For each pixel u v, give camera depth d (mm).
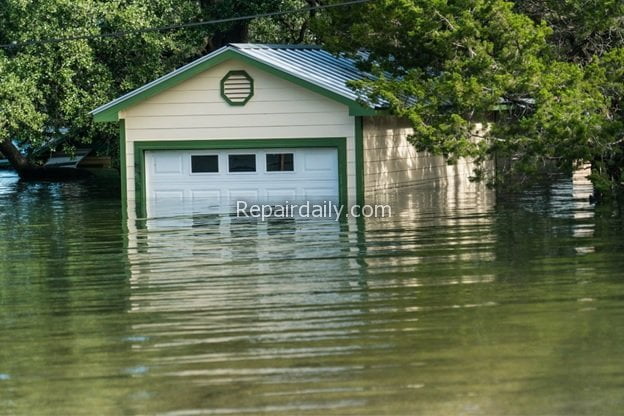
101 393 11969
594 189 34250
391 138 36781
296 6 47250
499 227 25672
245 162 35469
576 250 21328
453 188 38000
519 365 12562
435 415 10922
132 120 36031
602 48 35500
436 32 31312
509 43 30906
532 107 32844
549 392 11531
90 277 19922
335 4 33500
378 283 18156
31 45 40875
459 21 31188
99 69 42156
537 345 13438
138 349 13898
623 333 13961
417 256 21188
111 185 47219
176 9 44438
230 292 17734
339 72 36219
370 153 34969
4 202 38500
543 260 20172
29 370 12992
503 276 18469
